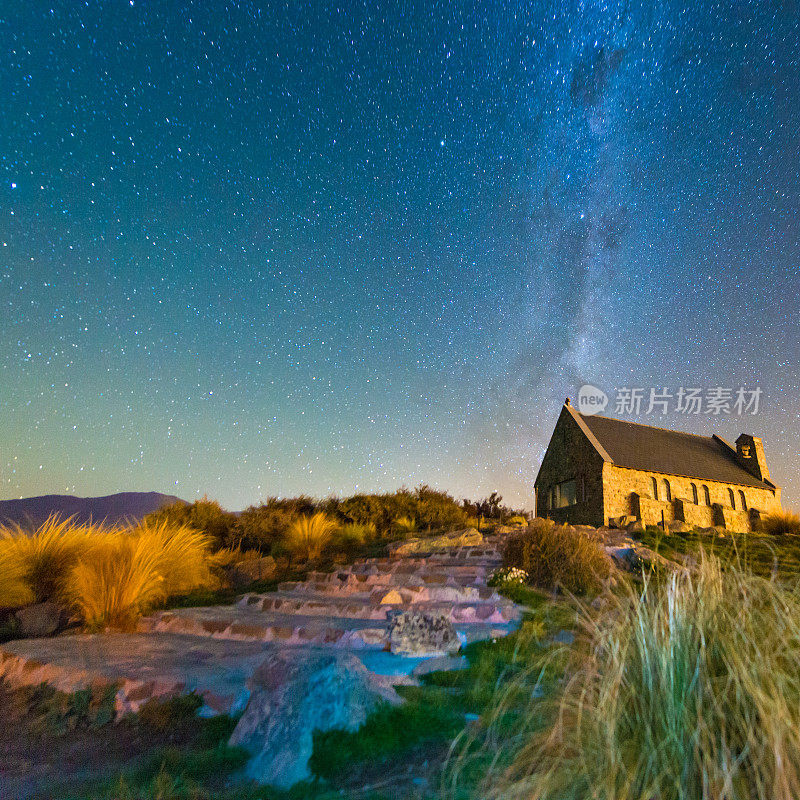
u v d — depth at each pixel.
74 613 7.59
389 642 5.92
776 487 34.75
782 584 2.99
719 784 2.01
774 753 1.99
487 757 3.19
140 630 7.33
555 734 2.68
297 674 4.03
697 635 2.62
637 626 2.86
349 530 15.27
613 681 2.56
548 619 6.24
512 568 8.43
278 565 11.84
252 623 6.88
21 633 6.93
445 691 4.48
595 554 8.52
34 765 3.59
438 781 3.05
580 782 2.27
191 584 9.65
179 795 3.10
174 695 4.60
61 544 8.34
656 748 2.22
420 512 19.11
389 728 3.69
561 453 34.09
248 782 3.29
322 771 3.29
